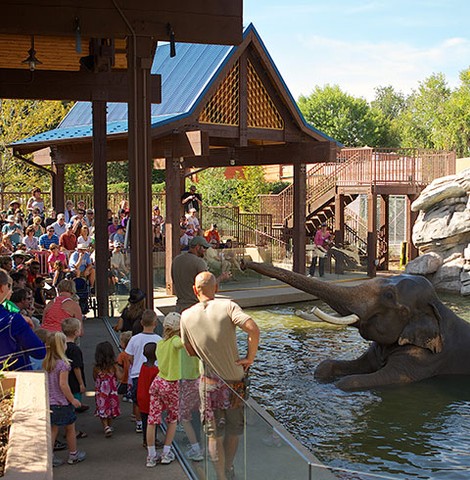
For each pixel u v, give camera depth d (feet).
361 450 27.32
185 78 72.18
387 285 38.14
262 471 15.35
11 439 12.58
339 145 79.05
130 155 37.99
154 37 37.63
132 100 37.70
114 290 48.16
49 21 36.73
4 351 19.19
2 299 19.24
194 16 37.93
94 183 51.24
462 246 80.89
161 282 69.62
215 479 18.88
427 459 26.30
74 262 56.08
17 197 94.12
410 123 266.16
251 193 126.00
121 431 25.70
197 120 67.72
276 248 84.89
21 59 57.93
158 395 22.33
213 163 85.10
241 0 38.42
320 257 81.41
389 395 35.04
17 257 44.75
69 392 21.99
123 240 69.56
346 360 40.73
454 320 39.81
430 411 32.37
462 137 215.31
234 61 69.67
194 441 21.06
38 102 116.67
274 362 42.65
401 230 120.67
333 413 32.14
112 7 37.14
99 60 48.49
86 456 23.03
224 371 21.09
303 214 77.36
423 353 38.34
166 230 67.97
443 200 83.20
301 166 77.10
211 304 21.20
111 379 25.16
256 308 66.23
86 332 44.45
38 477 10.84
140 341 25.79
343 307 37.91
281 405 33.37
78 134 74.49
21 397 15.29
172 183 67.41
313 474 13.37
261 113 73.61
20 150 84.02
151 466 22.04
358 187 90.43
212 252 69.10
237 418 16.97
